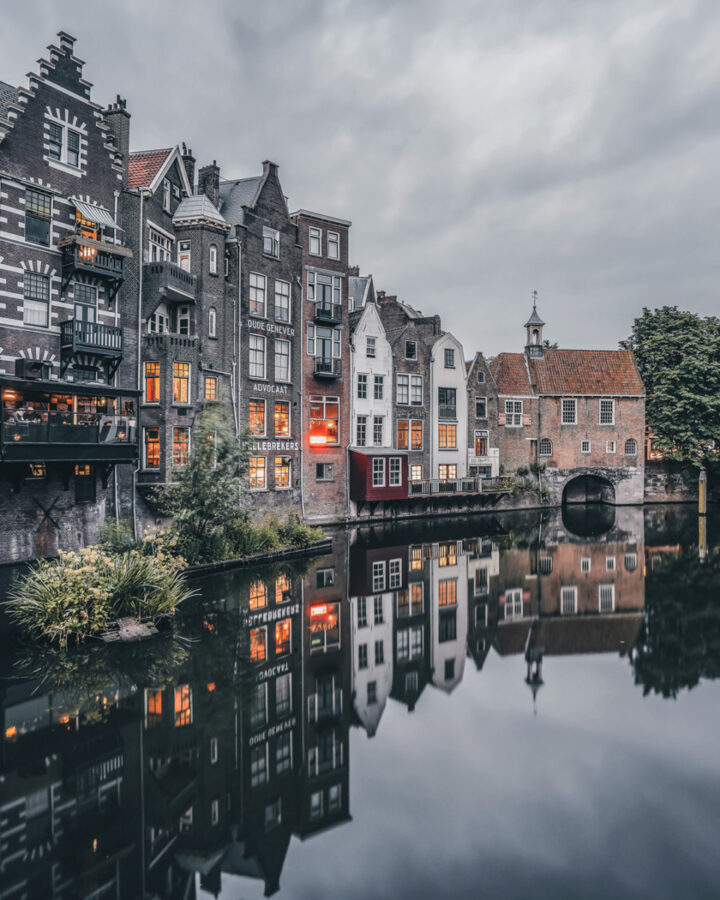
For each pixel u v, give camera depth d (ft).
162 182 91.86
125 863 25.21
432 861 25.26
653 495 176.55
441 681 44.37
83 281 75.56
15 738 34.47
